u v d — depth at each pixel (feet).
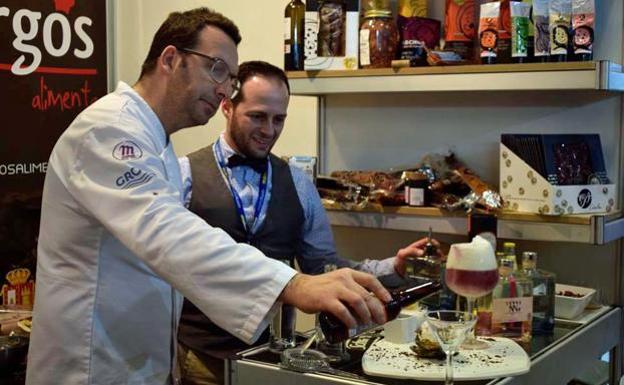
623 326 8.56
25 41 10.82
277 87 8.24
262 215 8.42
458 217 8.32
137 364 6.16
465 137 9.28
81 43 11.58
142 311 6.12
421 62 8.62
